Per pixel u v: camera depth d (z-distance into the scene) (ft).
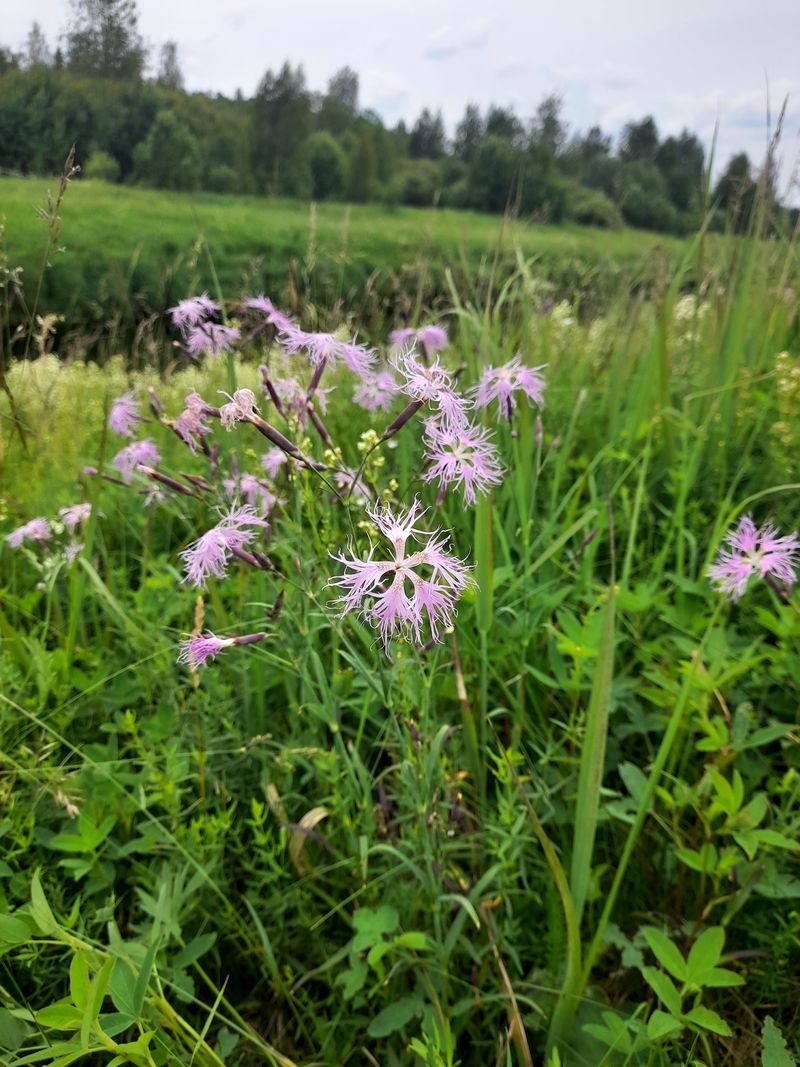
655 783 4.84
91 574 6.93
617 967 5.25
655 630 7.38
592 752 4.48
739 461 9.30
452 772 5.65
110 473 9.62
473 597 5.63
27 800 5.85
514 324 11.70
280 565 7.29
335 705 5.62
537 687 6.83
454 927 4.65
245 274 10.59
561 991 4.46
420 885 5.25
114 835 5.98
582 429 10.28
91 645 7.89
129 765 6.22
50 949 4.97
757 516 8.49
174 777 5.37
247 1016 5.27
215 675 6.35
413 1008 4.63
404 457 7.44
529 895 5.49
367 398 7.10
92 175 44.14
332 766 5.28
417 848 5.02
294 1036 5.10
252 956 5.41
